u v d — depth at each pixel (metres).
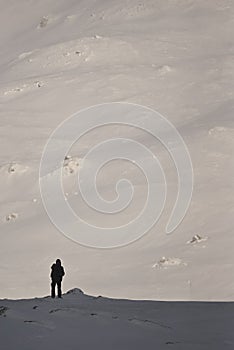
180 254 115.94
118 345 40.94
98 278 111.69
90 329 44.41
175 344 41.47
